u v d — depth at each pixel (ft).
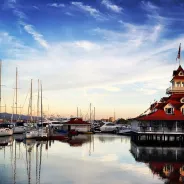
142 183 109.40
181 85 272.92
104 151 199.52
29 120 354.95
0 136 312.91
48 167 138.72
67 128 421.18
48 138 276.41
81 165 144.25
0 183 108.88
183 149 211.41
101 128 449.89
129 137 344.28
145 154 185.26
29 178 116.57
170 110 245.04
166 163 150.82
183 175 122.42
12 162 152.35
